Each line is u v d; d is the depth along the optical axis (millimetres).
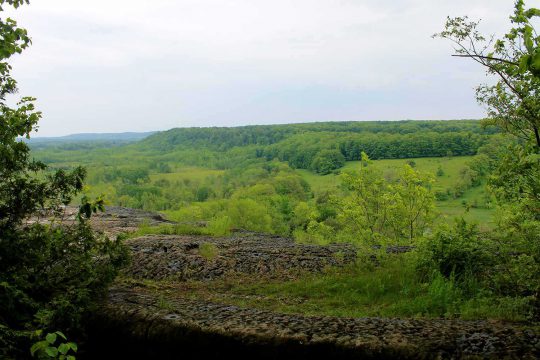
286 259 11930
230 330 6781
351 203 17625
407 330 6613
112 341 7254
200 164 167000
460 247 9523
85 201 7199
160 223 22266
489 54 5789
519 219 8266
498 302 7895
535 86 6176
